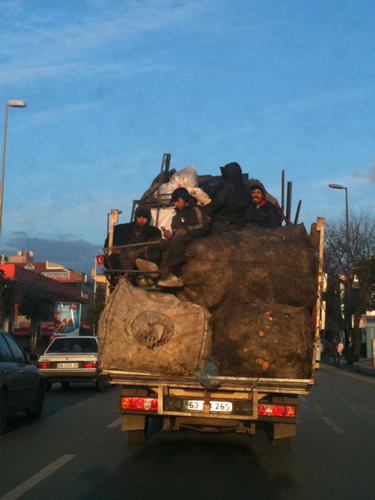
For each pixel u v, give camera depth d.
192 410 7.83
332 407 15.16
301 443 9.69
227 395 7.83
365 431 11.11
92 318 67.25
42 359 18.28
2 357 10.78
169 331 7.20
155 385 7.78
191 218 8.65
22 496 6.08
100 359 7.40
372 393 19.72
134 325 7.25
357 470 7.62
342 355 57.44
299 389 7.55
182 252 7.99
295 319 7.25
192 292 7.70
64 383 20.39
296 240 7.91
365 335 60.81
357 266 44.72
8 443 9.27
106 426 11.15
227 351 7.20
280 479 7.05
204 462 7.95
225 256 7.62
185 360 7.24
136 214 9.12
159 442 9.43
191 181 10.20
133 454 8.41
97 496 6.12
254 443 9.54
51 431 10.52
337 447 9.34
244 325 7.18
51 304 54.97
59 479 6.84
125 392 8.15
